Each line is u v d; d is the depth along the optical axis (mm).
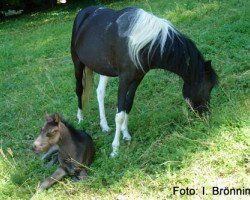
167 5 11344
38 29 13609
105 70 5410
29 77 8625
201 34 8133
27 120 6738
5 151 5895
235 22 8336
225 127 5035
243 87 6133
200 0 10711
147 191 4531
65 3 19594
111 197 4590
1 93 8086
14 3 18688
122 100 5168
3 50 10727
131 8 5094
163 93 6562
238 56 6902
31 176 5289
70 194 4801
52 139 4816
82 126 6109
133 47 4879
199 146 4898
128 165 4996
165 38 4840
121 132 5699
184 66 4902
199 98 5023
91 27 5438
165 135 5410
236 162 4578
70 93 7387
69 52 9820
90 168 5023
